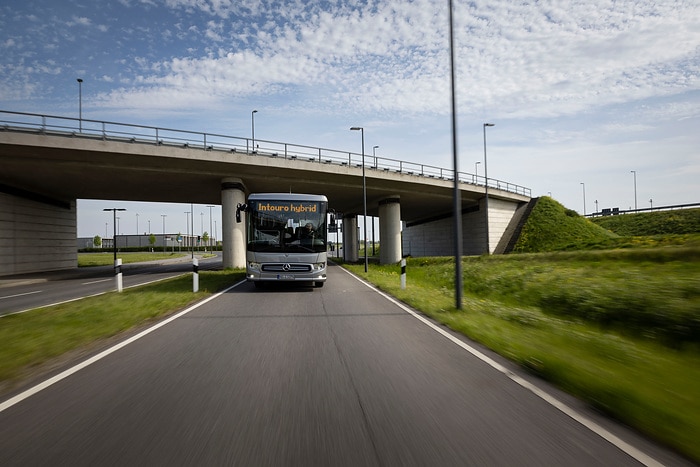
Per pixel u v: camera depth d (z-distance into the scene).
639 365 5.21
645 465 2.67
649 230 45.16
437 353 5.74
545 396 4.00
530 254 22.62
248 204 13.70
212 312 9.44
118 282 13.50
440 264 26.92
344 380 4.50
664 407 3.58
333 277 21.20
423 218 57.22
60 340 6.30
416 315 9.12
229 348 5.99
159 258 62.97
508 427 3.27
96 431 3.17
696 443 2.92
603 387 4.05
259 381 4.45
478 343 6.38
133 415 3.49
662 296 9.27
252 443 2.97
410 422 3.36
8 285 19.70
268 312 9.45
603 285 11.55
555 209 45.75
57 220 32.28
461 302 9.71
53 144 21.66
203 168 26.77
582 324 9.35
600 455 2.80
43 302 12.33
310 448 2.89
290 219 13.63
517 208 48.53
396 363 5.21
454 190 9.95
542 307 11.55
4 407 3.68
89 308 9.56
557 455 2.80
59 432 3.15
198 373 4.75
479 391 4.15
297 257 13.46
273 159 28.00
